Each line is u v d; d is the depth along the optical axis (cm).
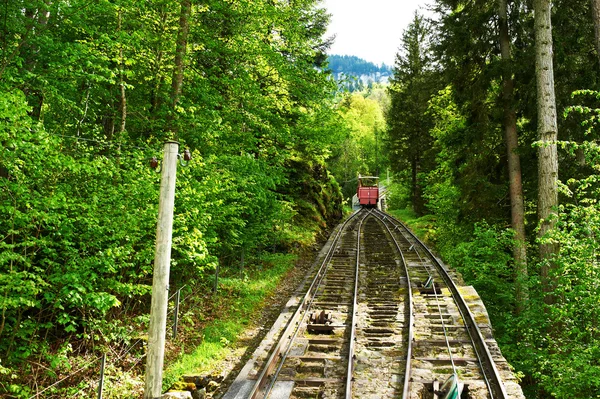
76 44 829
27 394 640
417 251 2041
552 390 855
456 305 1230
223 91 1402
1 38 858
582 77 1341
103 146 886
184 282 1197
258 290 1418
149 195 817
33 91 918
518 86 1438
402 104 3978
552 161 1182
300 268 1878
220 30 1316
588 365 803
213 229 1186
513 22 1480
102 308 683
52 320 828
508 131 1480
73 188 745
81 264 690
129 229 763
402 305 1244
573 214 877
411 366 847
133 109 1195
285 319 1134
